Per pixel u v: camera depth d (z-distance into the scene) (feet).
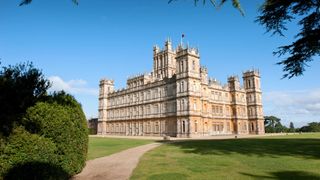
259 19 73.51
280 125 441.68
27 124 42.01
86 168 60.18
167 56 316.19
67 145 47.24
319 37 66.85
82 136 54.70
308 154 74.33
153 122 271.69
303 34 69.97
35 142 40.55
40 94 47.83
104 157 78.95
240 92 317.42
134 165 62.95
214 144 115.85
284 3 67.82
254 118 314.96
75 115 51.60
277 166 56.29
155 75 326.85
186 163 63.10
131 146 118.42
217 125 289.33
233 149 91.86
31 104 45.24
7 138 38.06
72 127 49.55
